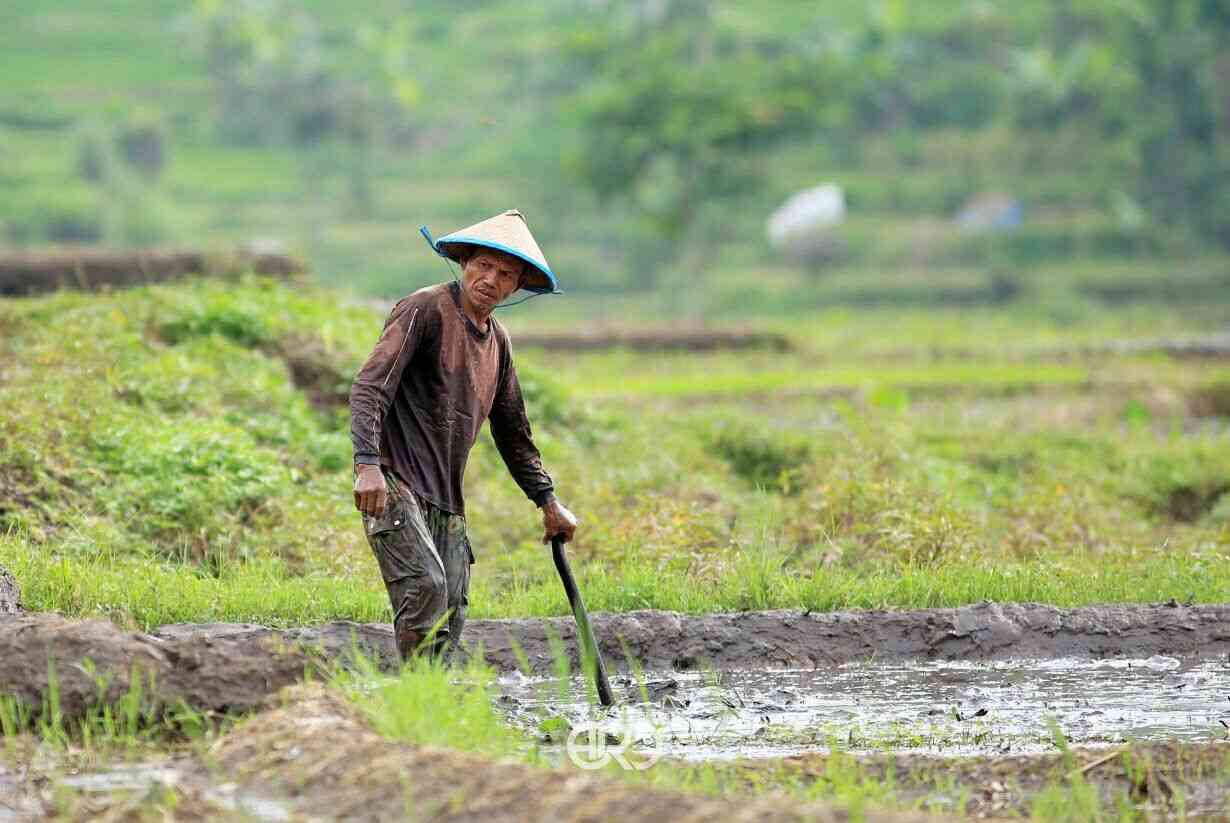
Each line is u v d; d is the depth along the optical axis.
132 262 43.19
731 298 165.62
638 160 137.62
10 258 43.00
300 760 12.55
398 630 16.12
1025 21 199.88
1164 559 25.88
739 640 20.73
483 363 16.66
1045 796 13.09
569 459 34.06
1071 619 21.34
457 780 11.80
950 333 108.38
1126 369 70.88
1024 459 40.41
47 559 21.52
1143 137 179.75
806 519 27.91
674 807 11.11
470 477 31.14
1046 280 167.88
